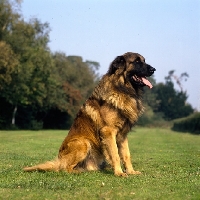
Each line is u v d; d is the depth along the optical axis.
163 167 9.52
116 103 8.06
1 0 44.47
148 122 91.44
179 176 7.71
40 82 55.59
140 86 8.50
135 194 5.73
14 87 48.88
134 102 8.25
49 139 26.55
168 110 106.44
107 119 8.11
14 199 5.48
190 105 108.94
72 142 8.29
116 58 8.30
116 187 6.37
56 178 7.39
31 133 39.47
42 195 5.70
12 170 8.55
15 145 19.36
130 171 8.34
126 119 8.22
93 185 6.58
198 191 5.98
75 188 6.28
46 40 53.06
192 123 50.06
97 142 8.34
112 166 8.00
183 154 14.41
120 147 8.47
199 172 8.41
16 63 43.44
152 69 8.30
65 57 73.50
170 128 82.31
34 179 7.19
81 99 71.12
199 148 18.47
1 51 41.66
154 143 23.64
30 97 55.50
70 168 8.20
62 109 66.06
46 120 70.00
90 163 8.55
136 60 8.31
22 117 59.78
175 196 5.59
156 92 108.25
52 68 60.34
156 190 6.09
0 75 42.97
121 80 8.21
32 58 50.53
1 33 45.59
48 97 60.66
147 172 8.54
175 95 108.25
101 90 8.32
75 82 75.06
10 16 44.81
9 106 56.19
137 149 17.73
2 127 55.38
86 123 8.42
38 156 12.84
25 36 48.38
